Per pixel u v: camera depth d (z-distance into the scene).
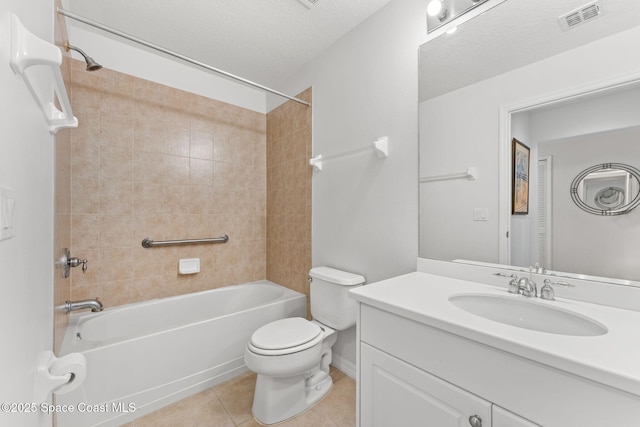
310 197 2.11
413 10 1.41
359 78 1.70
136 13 1.60
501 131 1.11
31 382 0.52
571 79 0.94
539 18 1.01
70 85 1.65
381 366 0.94
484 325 0.71
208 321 1.67
